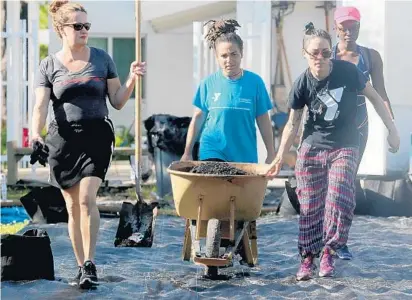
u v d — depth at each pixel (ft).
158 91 88.99
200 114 29.19
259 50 57.16
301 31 57.26
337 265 29.09
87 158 25.77
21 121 63.36
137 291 25.88
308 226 27.07
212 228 25.64
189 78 89.10
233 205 25.76
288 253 31.94
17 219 42.91
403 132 46.14
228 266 28.78
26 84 62.44
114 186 53.21
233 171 26.86
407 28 46.06
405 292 25.75
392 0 45.80
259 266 29.30
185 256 29.35
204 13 67.97
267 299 24.89
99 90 26.13
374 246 33.09
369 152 46.83
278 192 51.49
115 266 29.53
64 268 29.25
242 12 57.41
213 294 25.45
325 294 25.35
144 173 55.62
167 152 48.14
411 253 31.83
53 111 26.13
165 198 48.29
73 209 26.37
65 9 25.95
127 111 87.92
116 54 89.61
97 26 88.74
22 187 53.01
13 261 26.96
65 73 26.02
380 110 27.20
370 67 31.81
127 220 31.83
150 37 88.48
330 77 26.32
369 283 26.89
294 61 57.41
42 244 27.27
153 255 31.53
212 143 28.66
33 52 61.77
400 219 40.09
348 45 31.45
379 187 41.70
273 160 27.58
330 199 26.73
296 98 26.68
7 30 61.21
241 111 28.50
